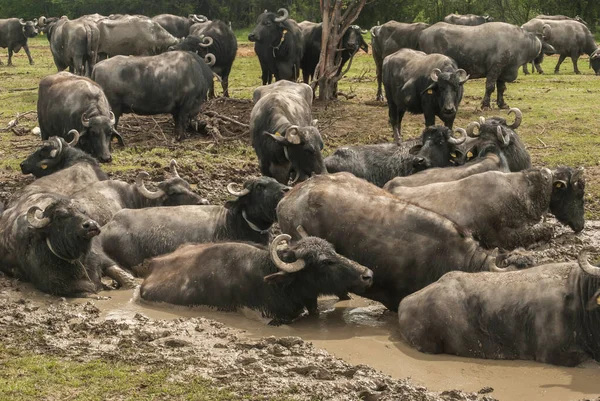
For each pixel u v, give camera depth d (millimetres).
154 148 21344
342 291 10766
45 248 11805
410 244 11000
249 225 12938
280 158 16906
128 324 10664
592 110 27031
